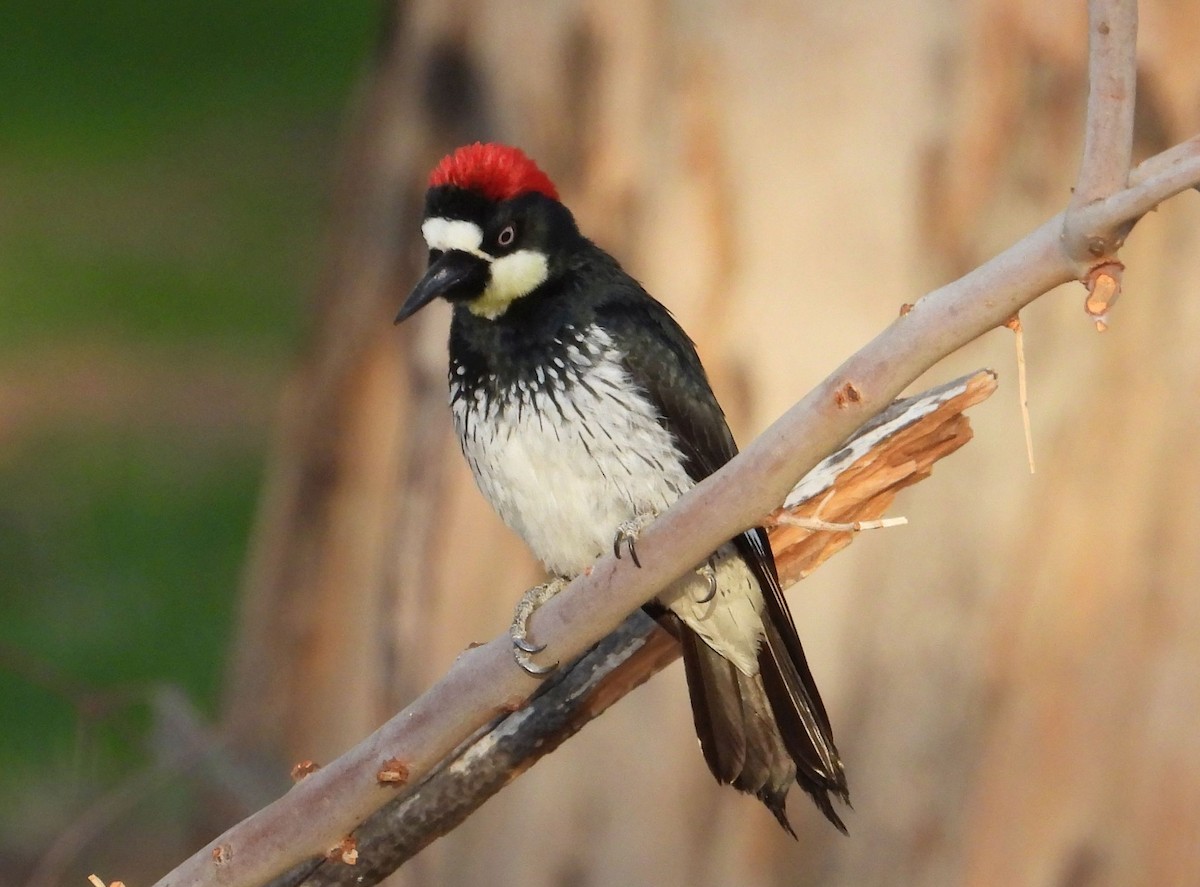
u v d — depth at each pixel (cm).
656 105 1164
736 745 838
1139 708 1147
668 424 879
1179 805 1150
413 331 1284
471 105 1270
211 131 3238
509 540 1209
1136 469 1138
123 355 2539
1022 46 1126
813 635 1148
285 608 1376
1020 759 1147
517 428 871
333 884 813
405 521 1261
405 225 1316
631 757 1160
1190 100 1159
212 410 2411
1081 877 1152
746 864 1152
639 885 1159
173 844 1512
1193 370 1130
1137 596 1140
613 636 834
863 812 1151
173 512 2150
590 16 1185
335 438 1351
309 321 1395
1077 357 1137
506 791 1178
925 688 1143
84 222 2902
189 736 1054
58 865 984
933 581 1140
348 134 1397
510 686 688
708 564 813
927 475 854
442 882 1189
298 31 3638
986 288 566
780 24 1137
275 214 2962
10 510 2105
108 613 1927
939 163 1128
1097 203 542
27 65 3441
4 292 2662
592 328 870
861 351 588
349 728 1344
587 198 1184
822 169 1133
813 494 839
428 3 1291
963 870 1155
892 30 1127
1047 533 1138
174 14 3697
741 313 1138
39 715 1727
